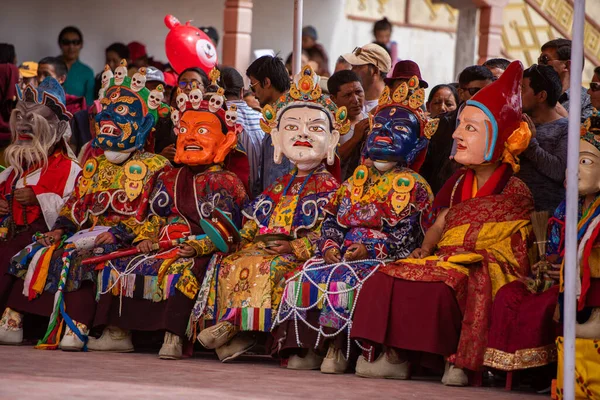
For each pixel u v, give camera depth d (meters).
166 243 8.46
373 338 7.31
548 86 8.16
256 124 9.71
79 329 8.49
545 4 18.94
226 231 8.26
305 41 16.19
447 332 7.24
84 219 9.02
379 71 10.35
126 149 8.95
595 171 6.87
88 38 16.23
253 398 5.84
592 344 6.55
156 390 5.97
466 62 17.03
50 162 9.48
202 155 8.59
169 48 10.89
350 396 6.21
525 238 7.49
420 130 8.05
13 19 15.62
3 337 8.85
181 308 8.22
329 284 7.66
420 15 20.41
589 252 6.64
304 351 7.92
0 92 11.47
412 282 7.32
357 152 9.09
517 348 6.97
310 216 8.24
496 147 7.53
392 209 7.87
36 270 8.76
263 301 7.93
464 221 7.57
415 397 6.35
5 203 9.31
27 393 5.51
